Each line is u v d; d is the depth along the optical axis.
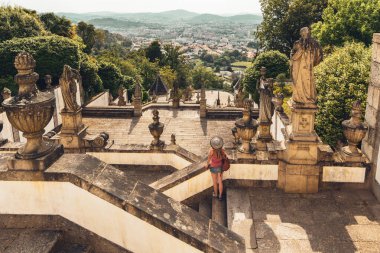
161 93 63.31
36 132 5.02
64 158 5.29
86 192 4.84
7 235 4.96
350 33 34.12
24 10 40.94
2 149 11.72
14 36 33.31
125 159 13.43
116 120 28.72
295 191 9.53
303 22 47.25
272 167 9.59
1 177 4.95
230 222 8.19
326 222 8.22
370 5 31.84
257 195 9.38
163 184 9.74
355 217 8.42
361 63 17.64
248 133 9.50
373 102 9.44
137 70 63.28
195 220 4.94
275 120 19.44
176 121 28.47
